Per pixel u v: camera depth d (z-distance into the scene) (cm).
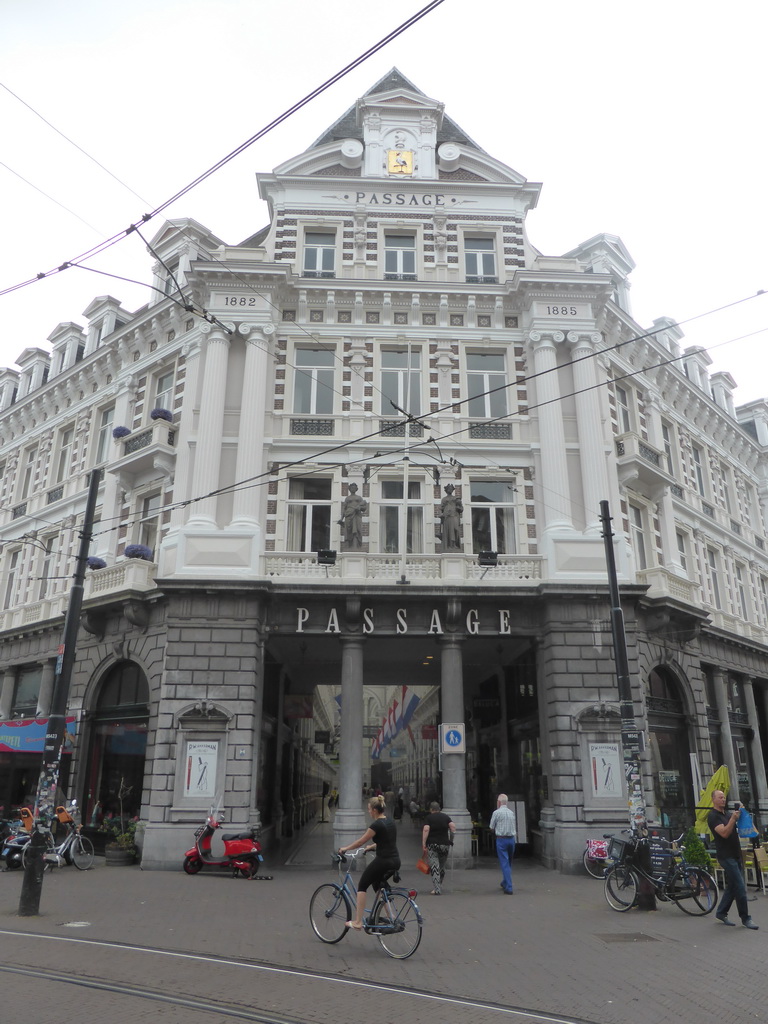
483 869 1894
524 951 984
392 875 1002
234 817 1845
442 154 2616
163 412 2323
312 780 4388
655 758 2103
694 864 1479
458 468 2239
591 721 1948
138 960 894
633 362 2666
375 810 1005
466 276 2481
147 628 2075
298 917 1220
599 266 2902
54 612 2489
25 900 1192
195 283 2341
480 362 2395
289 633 2014
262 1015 688
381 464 2219
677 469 2828
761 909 1305
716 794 1204
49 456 2977
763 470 3609
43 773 1266
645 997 774
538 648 2080
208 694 1923
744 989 802
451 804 1914
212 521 2091
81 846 1833
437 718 3728
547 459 2209
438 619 2027
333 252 2505
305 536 2191
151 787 1889
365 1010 714
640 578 2217
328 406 2319
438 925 1176
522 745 2355
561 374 2322
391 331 2369
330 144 2552
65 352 3172
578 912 1296
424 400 2309
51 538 2803
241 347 2288
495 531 2216
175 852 1808
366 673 2852
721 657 2659
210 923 1153
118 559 2338
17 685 2619
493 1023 685
